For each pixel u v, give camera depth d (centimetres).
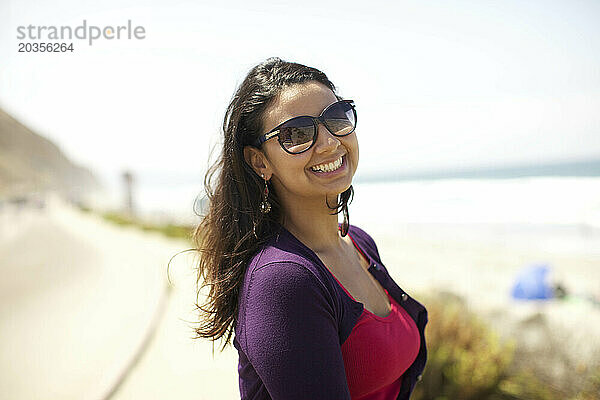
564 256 1889
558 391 459
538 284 959
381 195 5372
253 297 123
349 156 151
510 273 1606
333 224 155
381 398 146
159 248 1745
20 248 2017
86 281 1116
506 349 503
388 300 159
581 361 483
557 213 2962
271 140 143
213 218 156
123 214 4384
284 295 118
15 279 1206
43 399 474
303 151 140
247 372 137
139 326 699
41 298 959
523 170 8400
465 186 5228
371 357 133
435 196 4762
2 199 8725
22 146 16538
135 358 563
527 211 3222
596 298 962
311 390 113
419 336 160
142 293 924
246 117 148
